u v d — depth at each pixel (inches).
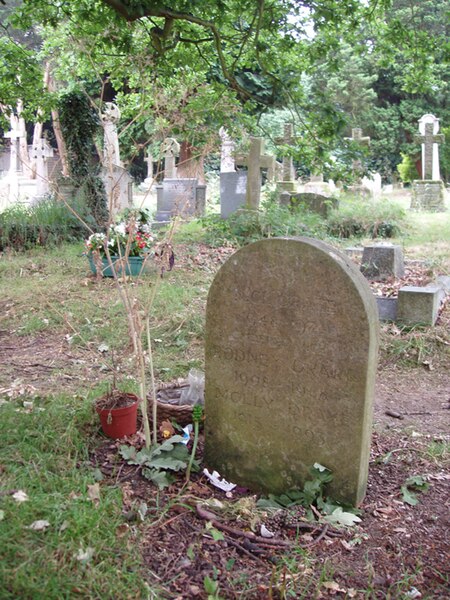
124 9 213.0
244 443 135.5
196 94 215.3
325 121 267.1
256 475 135.0
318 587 99.5
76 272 346.6
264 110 279.4
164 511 117.0
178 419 155.7
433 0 1141.1
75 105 466.9
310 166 280.5
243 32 280.8
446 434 168.1
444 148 1288.1
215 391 137.7
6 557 92.4
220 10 241.4
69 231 437.4
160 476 128.8
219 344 135.3
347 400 121.6
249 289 129.3
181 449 140.6
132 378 189.8
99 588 91.9
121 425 144.9
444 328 247.1
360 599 98.3
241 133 258.2
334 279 118.9
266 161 477.7
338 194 625.9
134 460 133.5
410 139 1402.6
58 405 156.0
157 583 97.8
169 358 216.8
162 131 148.9
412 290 251.9
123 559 100.5
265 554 108.9
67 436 138.3
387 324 253.6
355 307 117.5
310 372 124.8
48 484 116.1
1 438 133.9
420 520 122.8
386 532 118.0
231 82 260.4
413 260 382.3
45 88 414.0
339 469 125.1
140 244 323.3
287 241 123.4
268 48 295.1
